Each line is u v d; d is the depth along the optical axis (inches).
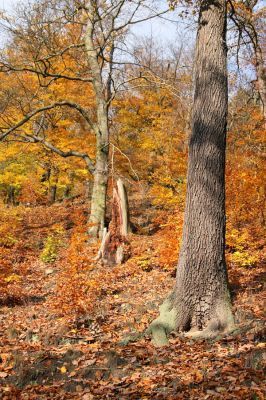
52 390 203.5
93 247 566.3
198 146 292.4
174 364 221.6
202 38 297.9
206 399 175.8
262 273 386.3
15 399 194.2
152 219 707.4
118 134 888.9
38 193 1005.2
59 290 339.9
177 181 717.9
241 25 399.9
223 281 286.0
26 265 533.0
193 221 289.7
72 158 808.9
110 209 850.1
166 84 649.0
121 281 438.6
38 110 637.3
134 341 269.6
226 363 213.9
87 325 313.0
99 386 205.0
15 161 937.5
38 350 264.2
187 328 280.8
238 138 695.7
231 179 509.4
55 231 691.4
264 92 573.9
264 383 184.1
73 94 784.9
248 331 256.2
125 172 868.6
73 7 611.2
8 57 625.6
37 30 576.7
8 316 350.9
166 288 393.7
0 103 705.0
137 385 199.8
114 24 672.4
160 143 834.8
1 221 753.0
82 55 745.6
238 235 473.4
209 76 292.5
